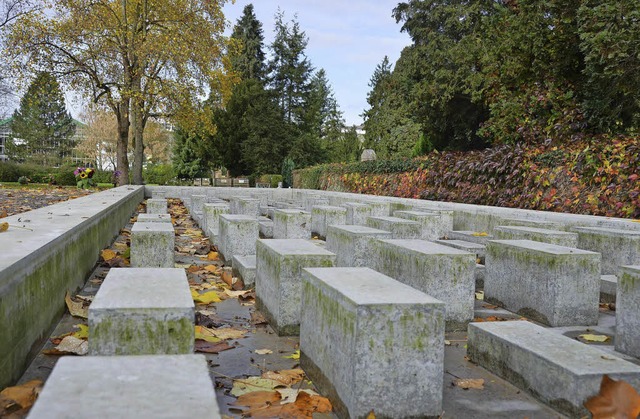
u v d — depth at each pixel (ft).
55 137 252.62
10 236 13.85
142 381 5.44
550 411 10.22
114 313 9.15
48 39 81.71
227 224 24.95
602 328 16.25
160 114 93.40
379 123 138.92
